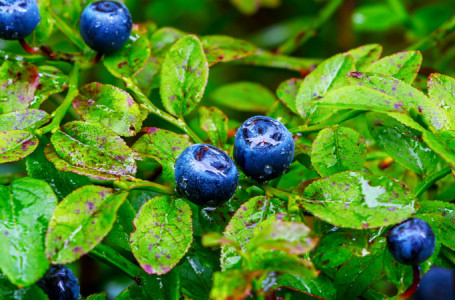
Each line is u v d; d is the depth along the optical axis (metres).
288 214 0.15
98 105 0.17
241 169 0.16
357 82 0.16
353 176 0.15
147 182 0.16
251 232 0.15
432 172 0.17
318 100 0.16
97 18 0.18
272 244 0.14
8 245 0.15
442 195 0.19
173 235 0.15
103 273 0.22
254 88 0.24
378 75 0.16
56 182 0.17
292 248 0.14
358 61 0.18
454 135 0.15
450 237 0.16
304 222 0.16
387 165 0.19
